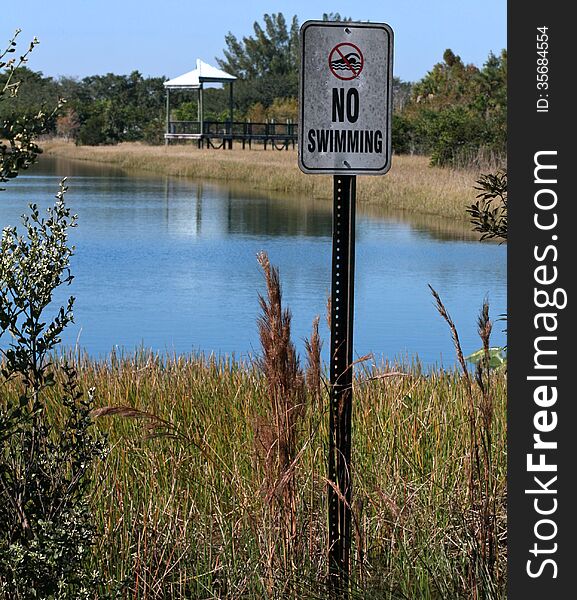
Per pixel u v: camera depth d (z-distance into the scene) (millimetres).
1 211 32719
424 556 4414
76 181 52812
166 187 48812
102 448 4051
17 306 3973
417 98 75688
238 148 80500
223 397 7211
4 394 6355
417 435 5875
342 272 4156
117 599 4246
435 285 19312
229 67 132625
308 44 4102
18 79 3934
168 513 4855
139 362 9523
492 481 4395
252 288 19109
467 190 35469
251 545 4414
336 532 4168
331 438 4176
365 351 12812
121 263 22797
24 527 3844
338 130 4129
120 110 99000
